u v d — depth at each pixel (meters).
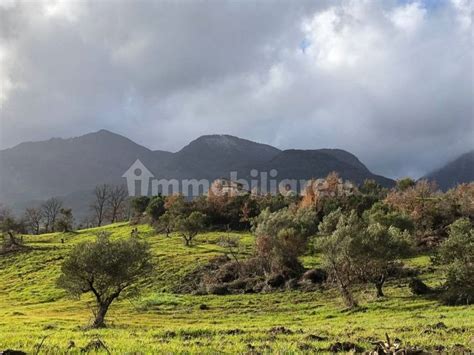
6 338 26.86
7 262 100.81
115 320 47.88
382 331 29.77
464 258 53.88
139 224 154.75
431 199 127.12
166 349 20.80
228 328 35.19
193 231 112.56
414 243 90.44
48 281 83.81
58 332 32.88
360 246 58.72
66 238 138.38
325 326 36.88
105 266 43.97
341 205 128.00
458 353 19.11
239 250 101.06
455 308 48.16
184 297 68.06
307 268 80.44
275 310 55.19
